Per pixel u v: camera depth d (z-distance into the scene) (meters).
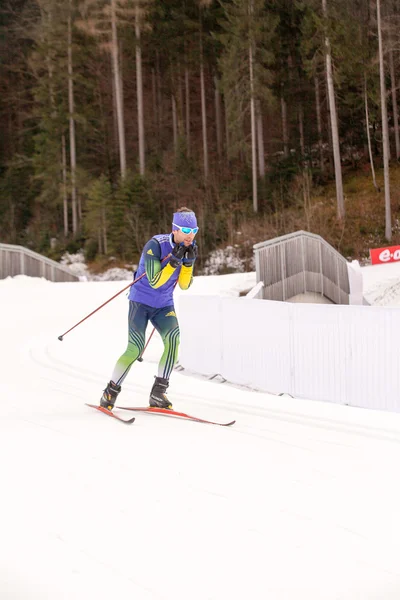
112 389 4.64
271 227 32.53
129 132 45.72
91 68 39.44
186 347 8.09
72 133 36.91
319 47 32.59
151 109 47.78
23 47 47.12
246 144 34.53
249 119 38.66
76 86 37.66
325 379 6.27
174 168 38.53
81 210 40.44
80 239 37.12
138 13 35.47
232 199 37.22
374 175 36.06
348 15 32.22
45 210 41.41
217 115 43.38
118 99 36.53
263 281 12.27
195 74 44.97
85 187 36.38
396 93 43.25
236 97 34.22
